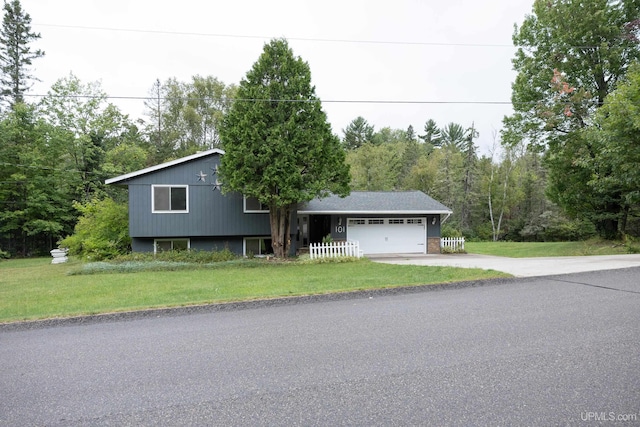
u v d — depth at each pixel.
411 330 5.09
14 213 23.53
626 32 17.25
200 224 15.44
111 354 4.47
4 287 9.62
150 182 14.91
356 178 37.81
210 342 4.83
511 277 8.80
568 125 19.02
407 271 10.76
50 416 2.99
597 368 3.61
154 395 3.33
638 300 6.38
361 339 4.76
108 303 7.20
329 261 14.25
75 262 17.44
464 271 10.02
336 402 3.09
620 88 13.54
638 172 12.86
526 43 20.09
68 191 26.16
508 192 35.41
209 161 15.53
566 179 19.48
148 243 15.52
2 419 2.95
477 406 2.95
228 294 7.74
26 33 32.97
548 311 5.84
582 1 17.83
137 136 34.62
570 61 18.39
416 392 3.23
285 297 7.22
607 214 18.50
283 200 13.56
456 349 4.28
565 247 20.27
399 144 49.06
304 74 14.08
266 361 4.08
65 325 5.88
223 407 3.07
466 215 35.75
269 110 13.43
